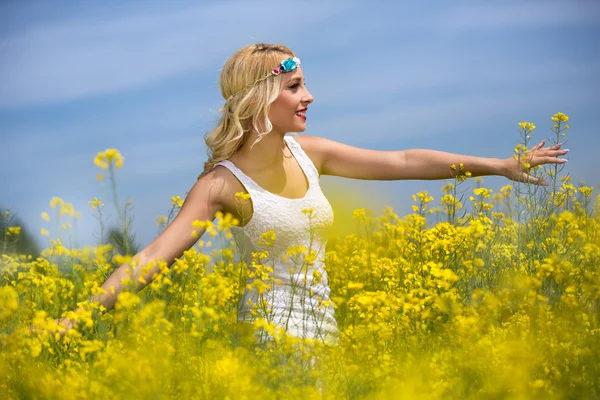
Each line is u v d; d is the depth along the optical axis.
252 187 4.59
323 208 4.73
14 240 5.31
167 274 4.29
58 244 5.03
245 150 4.68
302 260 4.57
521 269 5.06
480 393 3.07
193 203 4.55
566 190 5.81
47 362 3.80
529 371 3.21
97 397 3.17
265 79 4.57
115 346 3.57
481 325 3.62
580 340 3.53
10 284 5.23
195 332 3.64
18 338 3.69
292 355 3.65
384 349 3.71
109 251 5.06
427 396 2.95
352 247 6.27
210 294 4.00
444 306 3.74
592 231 5.29
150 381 3.05
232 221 4.52
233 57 4.67
